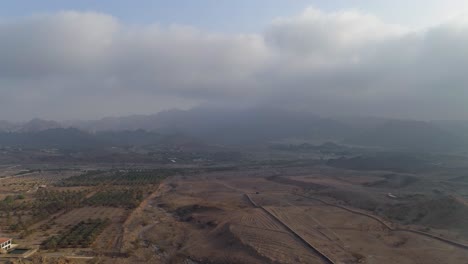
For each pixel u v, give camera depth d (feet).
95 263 260.01
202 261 267.39
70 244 299.99
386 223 332.80
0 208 439.22
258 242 283.59
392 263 242.99
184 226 361.92
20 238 318.45
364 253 260.01
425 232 302.66
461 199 356.59
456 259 246.68
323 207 404.36
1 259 262.88
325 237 295.48
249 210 390.42
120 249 290.97
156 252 289.33
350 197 449.06
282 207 404.57
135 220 385.70
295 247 273.54
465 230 301.02
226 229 321.32
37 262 253.03
